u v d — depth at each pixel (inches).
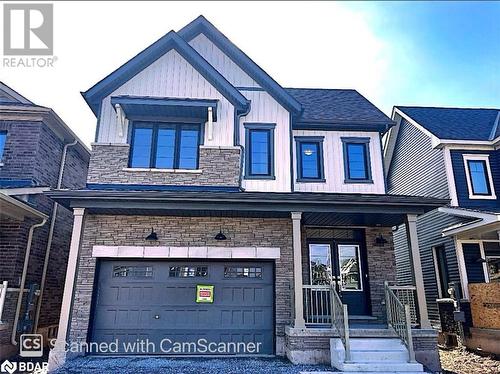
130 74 396.8
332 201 322.7
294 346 295.1
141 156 376.5
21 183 372.8
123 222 345.7
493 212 387.9
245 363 291.7
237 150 375.9
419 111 595.2
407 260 546.9
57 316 414.3
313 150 434.3
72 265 306.5
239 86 428.1
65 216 434.6
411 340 276.1
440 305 455.8
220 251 344.5
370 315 366.3
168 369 269.0
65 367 271.1
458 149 490.6
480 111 601.9
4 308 318.3
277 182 391.9
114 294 331.9
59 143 435.5
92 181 358.3
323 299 365.7
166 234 346.0
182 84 396.8
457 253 440.5
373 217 354.3
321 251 390.0
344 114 462.3
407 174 589.0
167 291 336.8
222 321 333.7
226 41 439.8
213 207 323.3
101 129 378.0
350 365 263.3
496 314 352.8
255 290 343.9
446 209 456.4
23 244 352.2
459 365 314.3
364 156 437.1
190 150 382.6
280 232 356.2
